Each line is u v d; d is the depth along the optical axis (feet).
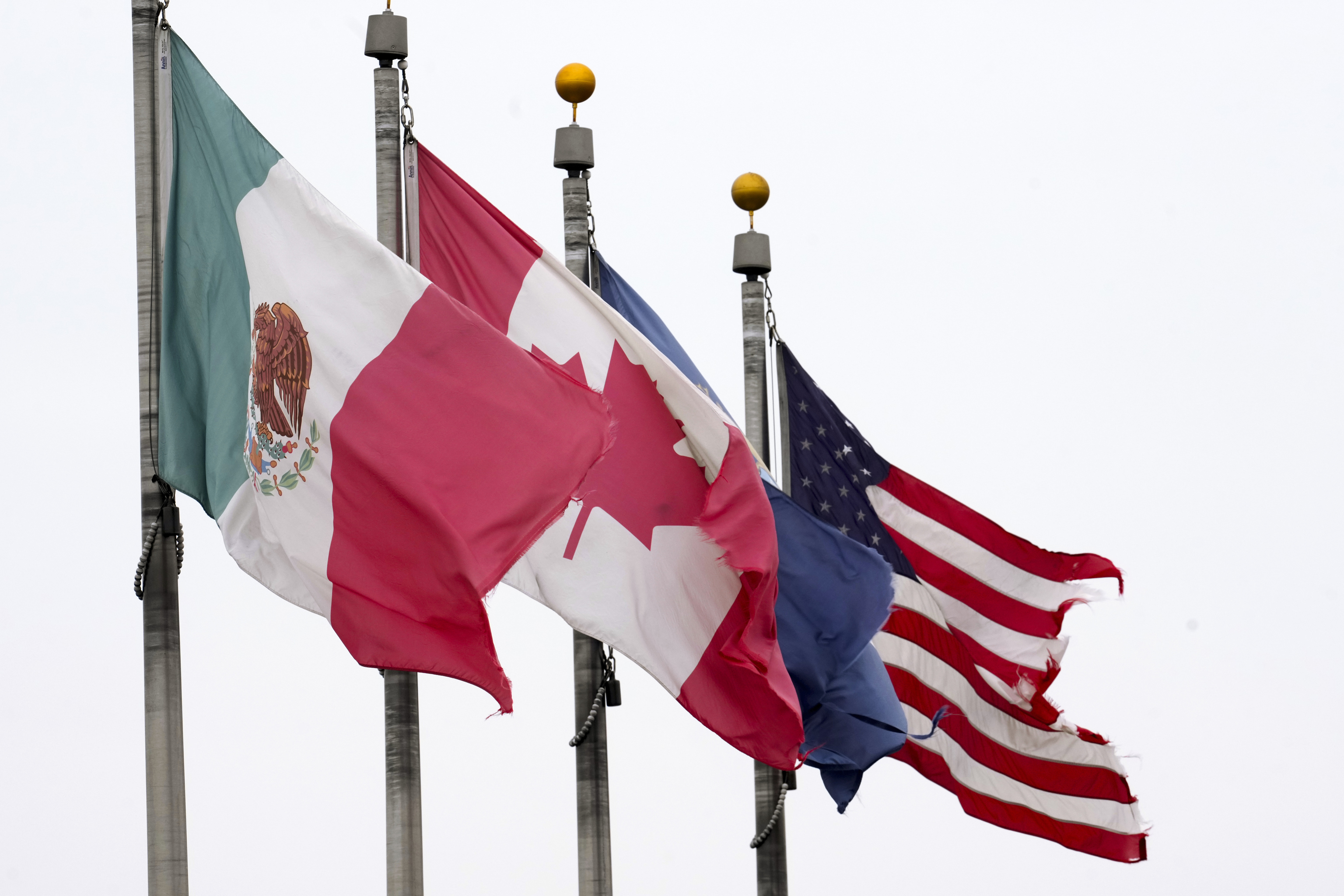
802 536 208.64
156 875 164.35
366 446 162.09
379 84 201.87
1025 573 262.26
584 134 229.86
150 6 173.27
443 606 158.92
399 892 181.68
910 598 258.98
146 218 171.22
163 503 168.14
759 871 260.01
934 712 256.93
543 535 183.52
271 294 165.68
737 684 185.88
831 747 217.56
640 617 184.24
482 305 196.54
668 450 189.06
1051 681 259.60
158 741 165.48
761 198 269.44
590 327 193.47
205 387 168.55
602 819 216.74
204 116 171.42
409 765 183.52
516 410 164.04
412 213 200.75
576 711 218.38
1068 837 261.44
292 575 164.86
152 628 166.61
